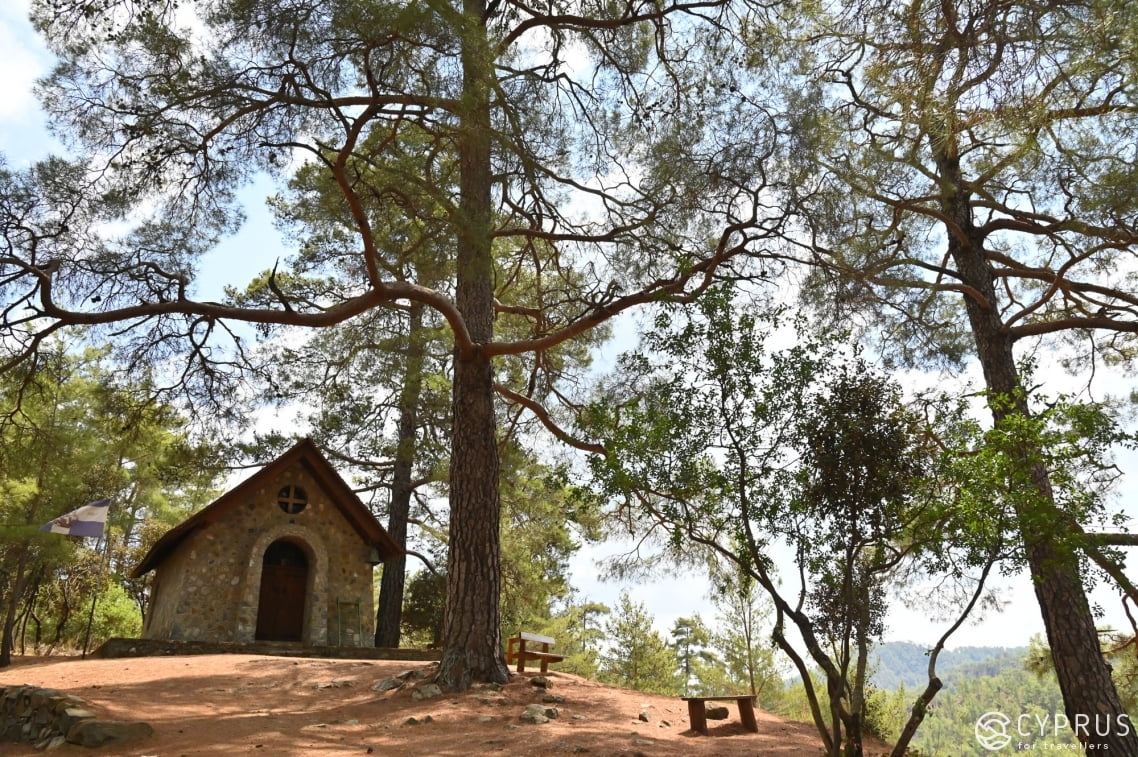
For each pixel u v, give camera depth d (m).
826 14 12.19
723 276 9.78
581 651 32.62
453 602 12.18
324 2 9.24
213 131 11.25
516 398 14.55
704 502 8.66
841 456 7.92
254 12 9.59
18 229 9.84
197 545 18.11
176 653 16.05
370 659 16.80
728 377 8.56
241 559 18.45
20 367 11.62
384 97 9.85
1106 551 7.89
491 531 12.53
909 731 7.44
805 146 10.74
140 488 27.50
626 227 12.43
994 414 11.12
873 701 13.58
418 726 9.91
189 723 9.48
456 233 11.29
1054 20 9.42
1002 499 7.52
